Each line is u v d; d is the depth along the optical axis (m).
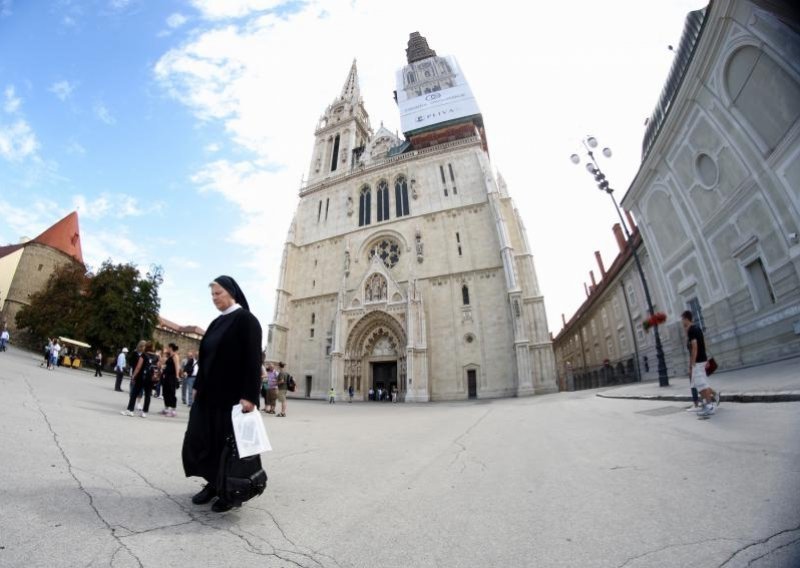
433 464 5.61
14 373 16.00
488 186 39.38
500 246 35.88
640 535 2.78
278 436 8.72
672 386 15.20
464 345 35.12
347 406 26.36
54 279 46.06
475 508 3.59
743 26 13.05
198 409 3.63
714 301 17.91
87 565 2.31
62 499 3.32
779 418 6.15
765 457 4.34
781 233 13.70
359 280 42.12
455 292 37.19
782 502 3.07
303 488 4.32
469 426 10.54
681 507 3.22
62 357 35.59
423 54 64.62
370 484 4.51
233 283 4.23
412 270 38.88
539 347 32.88
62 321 40.91
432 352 35.88
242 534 2.96
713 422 6.78
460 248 39.09
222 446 3.50
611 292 38.72
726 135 15.34
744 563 2.26
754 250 15.17
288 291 45.12
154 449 6.01
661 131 18.80
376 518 3.37
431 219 41.38
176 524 3.07
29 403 8.72
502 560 2.55
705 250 18.14
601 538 2.79
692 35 16.98
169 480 4.31
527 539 2.86
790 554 2.29
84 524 2.88
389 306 36.88
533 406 16.77
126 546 2.60
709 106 15.84
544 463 5.31
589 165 18.89
